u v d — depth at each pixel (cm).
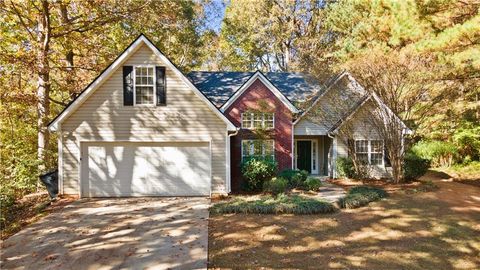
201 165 1531
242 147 1862
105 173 1505
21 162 1530
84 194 1498
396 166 1756
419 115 1964
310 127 2017
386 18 2009
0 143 1756
